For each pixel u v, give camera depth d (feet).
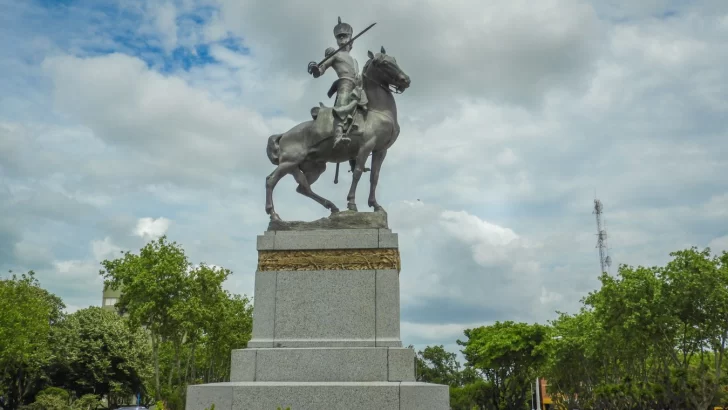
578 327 127.03
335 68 43.68
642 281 90.68
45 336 150.00
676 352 107.76
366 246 38.09
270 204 41.27
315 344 36.27
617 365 122.01
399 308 36.99
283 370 35.09
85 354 164.96
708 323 87.25
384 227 39.55
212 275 122.83
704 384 80.59
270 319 37.24
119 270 121.19
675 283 87.76
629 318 91.09
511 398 139.54
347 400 32.35
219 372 162.20
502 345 135.44
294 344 36.40
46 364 157.17
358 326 36.70
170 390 127.54
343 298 37.24
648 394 77.00
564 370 138.31
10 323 122.72
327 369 34.94
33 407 138.72
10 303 125.90
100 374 165.78
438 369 216.74
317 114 42.63
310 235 38.52
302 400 32.53
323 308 37.17
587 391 131.95
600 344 113.19
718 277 84.58
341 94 42.24
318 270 37.83
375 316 36.81
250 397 32.78
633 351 107.34
